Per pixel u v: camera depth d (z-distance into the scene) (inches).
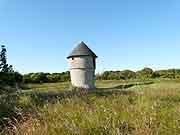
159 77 3208.7
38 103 336.5
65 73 3193.9
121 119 207.8
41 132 187.8
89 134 182.5
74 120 207.3
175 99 386.3
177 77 3125.0
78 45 2025.1
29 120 222.5
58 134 182.7
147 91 468.8
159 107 252.8
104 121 198.7
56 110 251.1
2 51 2456.9
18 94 418.0
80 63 1968.5
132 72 3353.8
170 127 181.2
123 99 325.7
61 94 425.4
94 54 2037.4
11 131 203.6
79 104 282.8
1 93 466.6
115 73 3358.8
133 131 179.2
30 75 2898.6
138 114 220.5
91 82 1989.4
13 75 2437.3
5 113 268.2
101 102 305.9
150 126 182.2
